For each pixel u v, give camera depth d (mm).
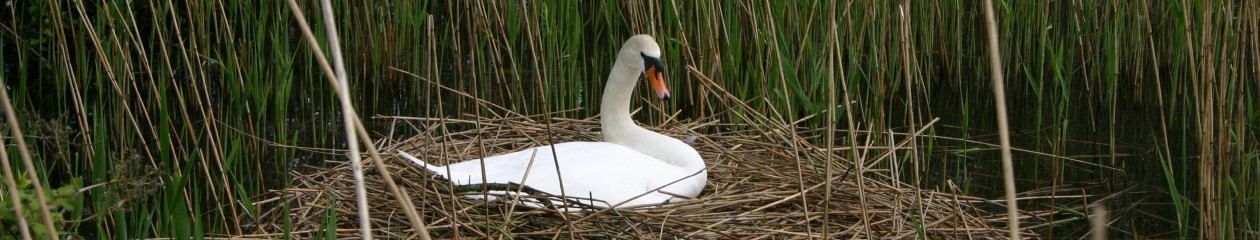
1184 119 9391
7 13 13453
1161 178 9922
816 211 7844
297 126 11719
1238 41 8562
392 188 3520
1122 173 10062
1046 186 9727
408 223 7555
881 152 10016
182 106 8102
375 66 12688
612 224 7336
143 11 14219
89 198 8688
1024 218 8625
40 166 7402
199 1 12562
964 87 13688
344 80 3211
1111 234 8477
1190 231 8477
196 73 12938
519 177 7555
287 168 10227
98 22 11227
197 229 6531
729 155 8961
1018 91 13266
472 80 6727
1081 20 13320
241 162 9641
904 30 7965
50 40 13164
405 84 13273
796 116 10602
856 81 10266
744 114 10320
